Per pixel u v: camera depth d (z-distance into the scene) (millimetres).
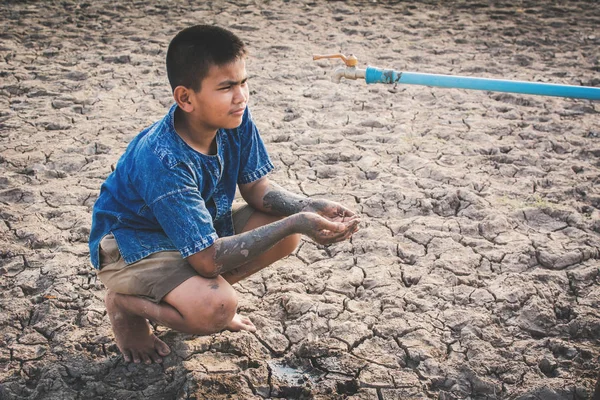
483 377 2566
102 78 5438
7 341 2732
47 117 4746
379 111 4953
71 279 3092
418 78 2494
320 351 2689
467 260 3260
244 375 2551
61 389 2484
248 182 2688
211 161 2406
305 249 3357
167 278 2355
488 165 4203
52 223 3543
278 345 2738
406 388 2518
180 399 2434
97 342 2713
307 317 2871
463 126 4723
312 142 4469
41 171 4043
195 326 2373
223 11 7176
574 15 7262
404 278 3154
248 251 2309
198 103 2262
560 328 2838
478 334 2791
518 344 2744
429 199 3770
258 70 5621
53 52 5918
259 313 2922
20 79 5375
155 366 2596
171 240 2432
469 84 2451
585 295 3041
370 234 3471
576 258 3275
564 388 2488
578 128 4684
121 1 7469
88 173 4039
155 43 6219
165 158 2264
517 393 2500
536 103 5062
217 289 2342
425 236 3439
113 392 2484
